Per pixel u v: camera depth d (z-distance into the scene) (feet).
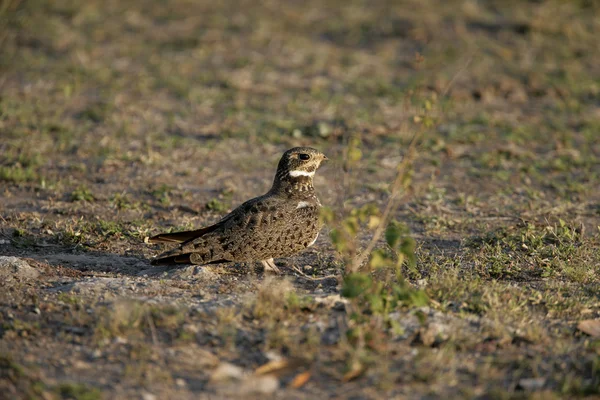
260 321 44.73
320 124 92.43
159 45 128.06
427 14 139.85
